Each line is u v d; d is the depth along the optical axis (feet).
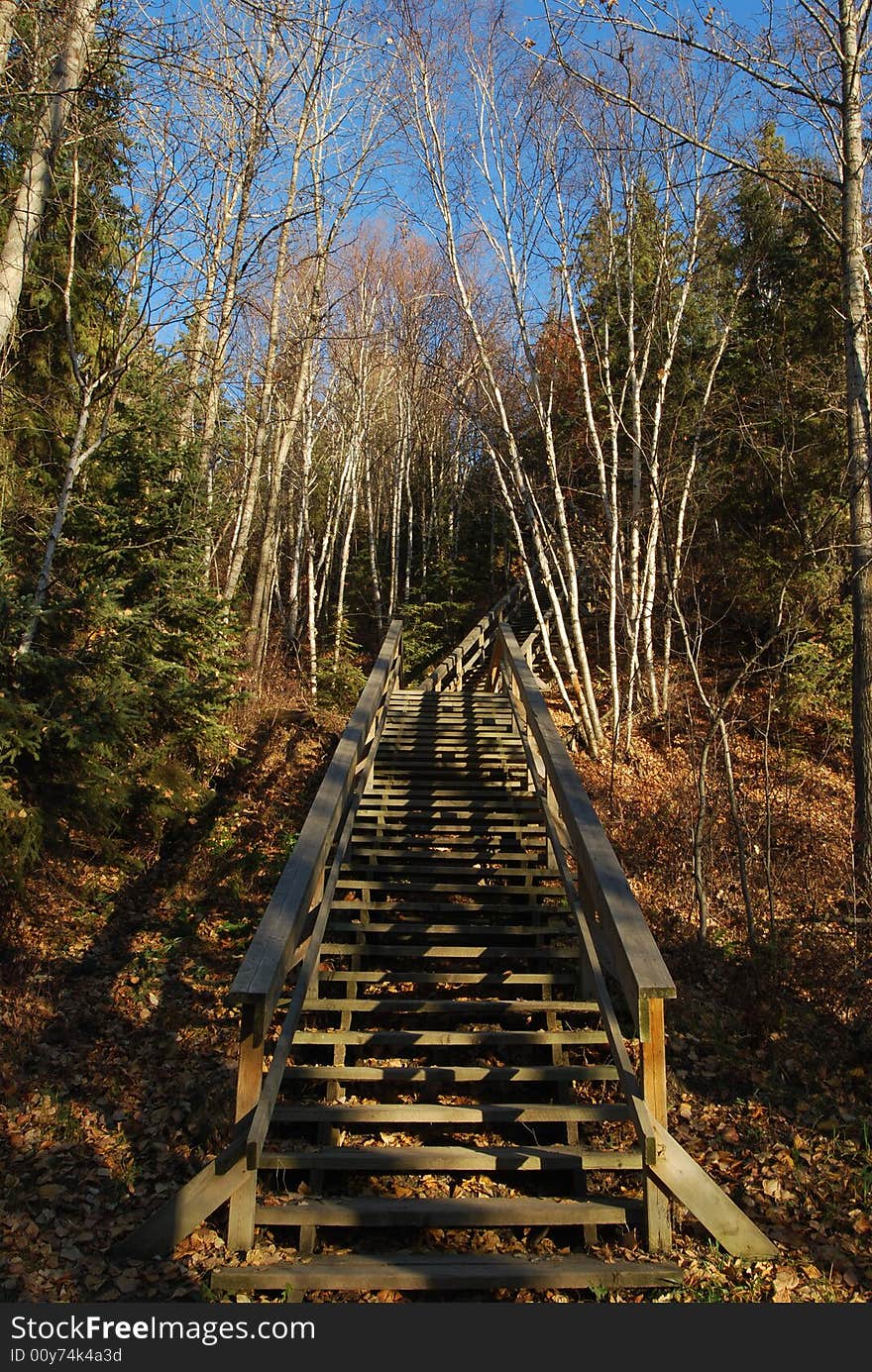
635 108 28.53
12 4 20.27
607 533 47.11
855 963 19.20
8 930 20.08
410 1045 15.07
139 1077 15.75
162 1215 11.25
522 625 58.08
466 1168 12.25
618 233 45.34
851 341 25.35
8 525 25.16
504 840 23.00
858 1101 15.84
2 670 19.36
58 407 27.14
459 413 70.23
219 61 27.81
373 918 19.92
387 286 70.08
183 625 26.84
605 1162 12.29
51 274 25.94
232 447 53.72
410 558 69.41
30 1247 11.46
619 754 37.40
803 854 26.50
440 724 31.91
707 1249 11.39
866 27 25.43
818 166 33.99
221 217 34.53
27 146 22.89
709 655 46.75
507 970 18.48
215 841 26.61
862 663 24.85
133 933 21.54
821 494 39.19
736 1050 17.40
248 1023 11.53
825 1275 11.12
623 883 13.92
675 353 44.96
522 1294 10.73
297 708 41.04
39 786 19.65
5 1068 15.38
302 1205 11.64
